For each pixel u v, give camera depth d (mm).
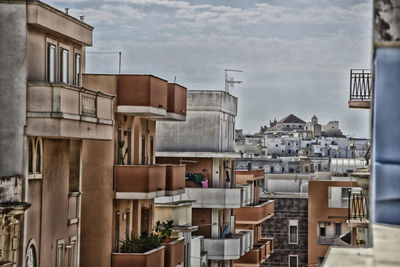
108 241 40719
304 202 94062
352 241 56406
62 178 34000
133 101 41844
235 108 74312
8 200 28438
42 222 31875
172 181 46375
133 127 44656
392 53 10117
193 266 59219
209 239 66125
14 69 30094
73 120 31078
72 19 33531
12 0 30156
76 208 36031
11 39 30156
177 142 68688
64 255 34531
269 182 108812
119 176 41062
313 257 93188
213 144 68375
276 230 94688
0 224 27312
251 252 76000
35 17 30172
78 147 36125
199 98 68500
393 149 10031
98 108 34031
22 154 29875
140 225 46156
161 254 43219
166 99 45312
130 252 41344
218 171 68062
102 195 40969
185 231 52812
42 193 31812
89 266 40812
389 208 9906
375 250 9836
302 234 94188
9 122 30000
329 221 92750
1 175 29875
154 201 51625
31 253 30828
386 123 10078
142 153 47344
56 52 33125
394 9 10125
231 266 69375
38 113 29906
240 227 79250
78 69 35875
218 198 66250
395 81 10109
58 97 29922
